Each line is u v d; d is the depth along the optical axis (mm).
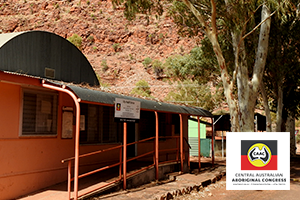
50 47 9266
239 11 11906
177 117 15414
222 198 8797
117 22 121750
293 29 16922
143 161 12594
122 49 112312
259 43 13500
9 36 8102
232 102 12750
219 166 14078
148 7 13570
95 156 10117
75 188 6340
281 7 11617
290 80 20797
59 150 8664
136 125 12680
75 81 10359
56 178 8500
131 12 13578
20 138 7477
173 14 15805
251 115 13141
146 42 112812
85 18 125812
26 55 8336
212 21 12352
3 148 7059
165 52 108000
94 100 7039
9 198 7090
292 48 18047
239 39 13375
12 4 138250
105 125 10742
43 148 8133
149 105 9602
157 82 92062
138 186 8961
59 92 8711
